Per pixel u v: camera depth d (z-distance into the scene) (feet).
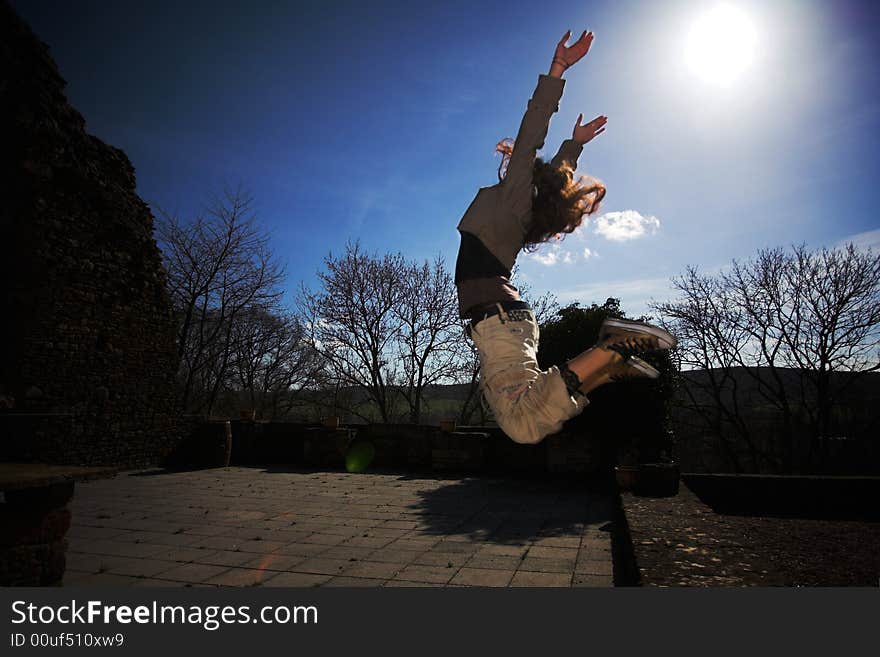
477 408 74.79
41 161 33.63
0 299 31.83
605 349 5.32
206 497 27.53
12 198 32.55
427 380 75.10
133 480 33.32
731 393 65.62
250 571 15.39
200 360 71.51
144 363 40.32
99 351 36.55
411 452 38.55
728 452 64.80
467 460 36.50
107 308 37.50
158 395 41.34
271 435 43.19
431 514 23.48
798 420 62.75
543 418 5.32
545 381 5.35
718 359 65.98
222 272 67.72
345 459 38.96
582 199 6.36
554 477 34.50
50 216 33.91
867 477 22.57
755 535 13.94
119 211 39.29
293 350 78.64
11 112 32.76
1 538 9.82
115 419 37.29
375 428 39.63
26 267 32.45
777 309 62.39
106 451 36.29
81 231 35.96
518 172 6.27
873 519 22.09
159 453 40.98
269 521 22.06
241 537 19.40
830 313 59.36
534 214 6.26
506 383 5.62
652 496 21.93
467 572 15.19
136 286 40.22
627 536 15.60
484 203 6.33
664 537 13.34
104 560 16.49
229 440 40.24
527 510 24.35
